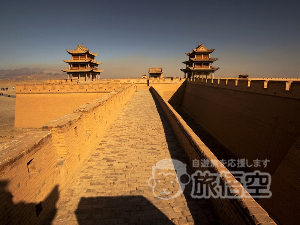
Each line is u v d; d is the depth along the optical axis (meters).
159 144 9.77
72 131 6.60
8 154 3.64
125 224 4.75
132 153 8.76
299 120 10.85
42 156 4.73
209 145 19.23
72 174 6.56
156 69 51.59
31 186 4.24
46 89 25.77
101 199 5.64
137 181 6.56
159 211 5.16
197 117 29.48
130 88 27.06
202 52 40.91
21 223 3.85
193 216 4.98
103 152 8.89
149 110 18.11
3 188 3.39
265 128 13.59
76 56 38.34
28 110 26.11
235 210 3.81
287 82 11.91
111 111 13.53
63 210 5.20
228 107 19.70
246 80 16.64
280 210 9.04
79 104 25.89
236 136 17.17
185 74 47.56
